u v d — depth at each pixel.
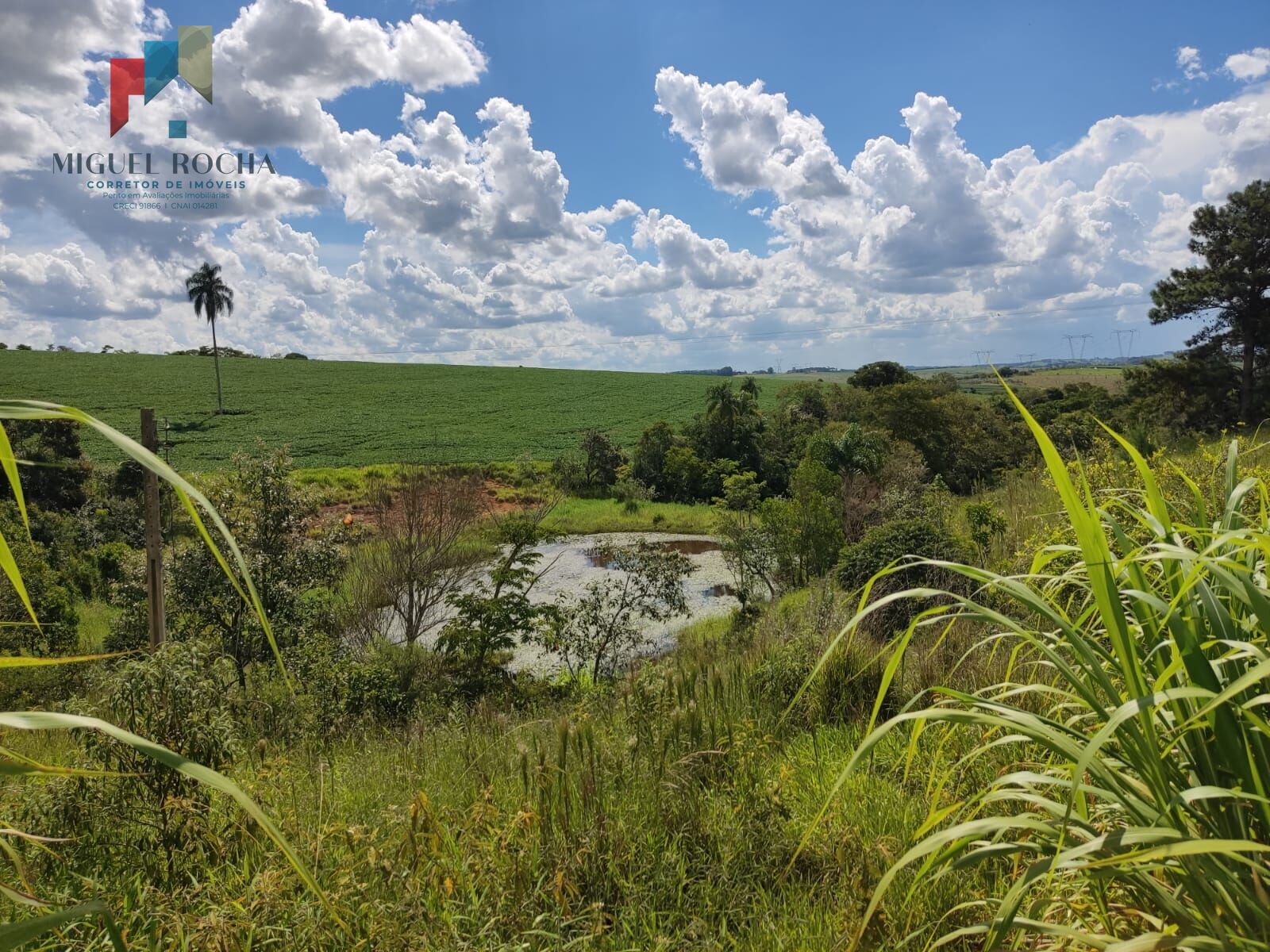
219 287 62.50
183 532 17.52
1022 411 1.29
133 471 27.20
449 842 2.54
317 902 2.11
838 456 29.39
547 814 2.75
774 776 3.29
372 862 2.22
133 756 2.84
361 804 3.46
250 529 9.42
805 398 55.41
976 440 38.81
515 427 64.44
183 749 2.85
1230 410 28.80
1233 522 1.58
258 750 3.33
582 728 3.14
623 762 3.29
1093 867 1.16
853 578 7.94
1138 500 3.15
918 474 18.81
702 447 44.09
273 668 8.50
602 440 43.62
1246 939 1.08
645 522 33.12
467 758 4.00
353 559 12.51
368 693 8.40
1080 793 1.36
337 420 64.19
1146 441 11.26
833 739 4.02
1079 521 1.27
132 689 2.82
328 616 10.52
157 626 7.90
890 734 3.79
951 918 2.05
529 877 2.39
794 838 2.78
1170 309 29.78
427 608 13.25
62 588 12.13
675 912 2.39
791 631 6.57
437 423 64.69
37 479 24.73
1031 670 3.29
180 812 2.77
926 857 2.21
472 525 13.78
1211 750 1.39
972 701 1.36
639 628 13.21
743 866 2.71
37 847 2.61
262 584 9.30
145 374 80.62
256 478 9.58
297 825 2.66
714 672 4.54
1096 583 1.27
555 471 42.38
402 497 13.25
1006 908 1.20
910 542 7.78
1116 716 1.09
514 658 12.90
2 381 72.69
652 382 95.25
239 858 2.73
